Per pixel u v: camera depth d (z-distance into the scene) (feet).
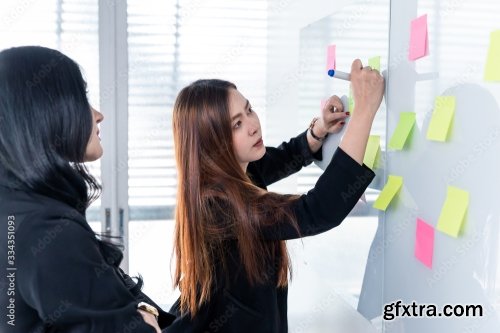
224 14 7.13
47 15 6.83
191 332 4.05
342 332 4.90
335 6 4.84
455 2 2.85
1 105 2.52
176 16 7.03
